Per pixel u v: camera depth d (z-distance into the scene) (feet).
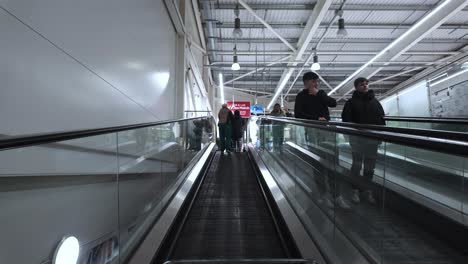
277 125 17.95
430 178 8.23
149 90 17.07
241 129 35.42
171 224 10.02
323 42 37.63
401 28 32.99
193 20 31.27
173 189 13.57
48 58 7.82
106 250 7.80
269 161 20.11
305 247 8.34
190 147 20.15
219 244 9.70
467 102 23.70
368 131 6.47
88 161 7.88
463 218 7.52
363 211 8.05
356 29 33.60
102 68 11.08
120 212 8.71
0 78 6.15
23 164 6.04
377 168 7.95
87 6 10.01
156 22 18.75
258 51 41.24
